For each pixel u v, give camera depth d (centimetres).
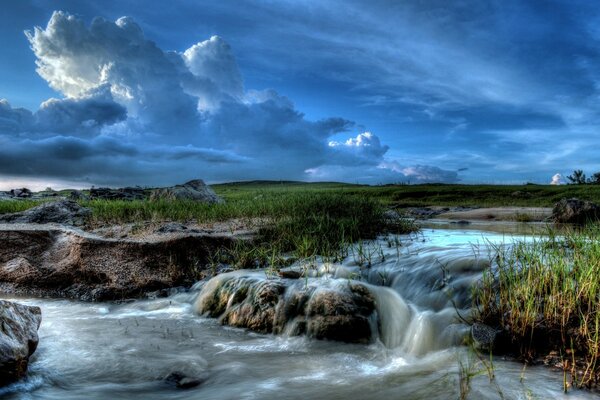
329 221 1275
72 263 1028
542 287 632
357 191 3738
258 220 1380
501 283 659
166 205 1652
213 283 853
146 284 971
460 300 685
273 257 918
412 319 686
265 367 582
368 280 827
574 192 3055
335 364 589
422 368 564
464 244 993
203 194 2114
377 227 1369
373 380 532
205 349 646
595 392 462
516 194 3200
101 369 573
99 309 877
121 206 1605
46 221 1446
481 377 508
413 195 3494
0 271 1050
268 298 741
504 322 602
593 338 531
